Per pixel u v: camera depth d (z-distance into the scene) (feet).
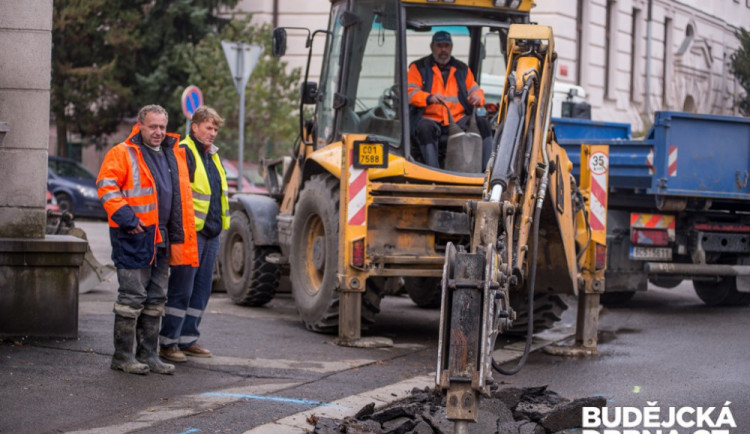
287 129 98.12
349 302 33.22
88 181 98.48
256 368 28.40
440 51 35.17
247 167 96.99
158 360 27.14
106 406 23.13
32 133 30.96
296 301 36.63
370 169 33.91
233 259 43.73
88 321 34.58
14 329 30.50
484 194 25.29
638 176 45.52
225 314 39.73
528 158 27.40
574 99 67.36
